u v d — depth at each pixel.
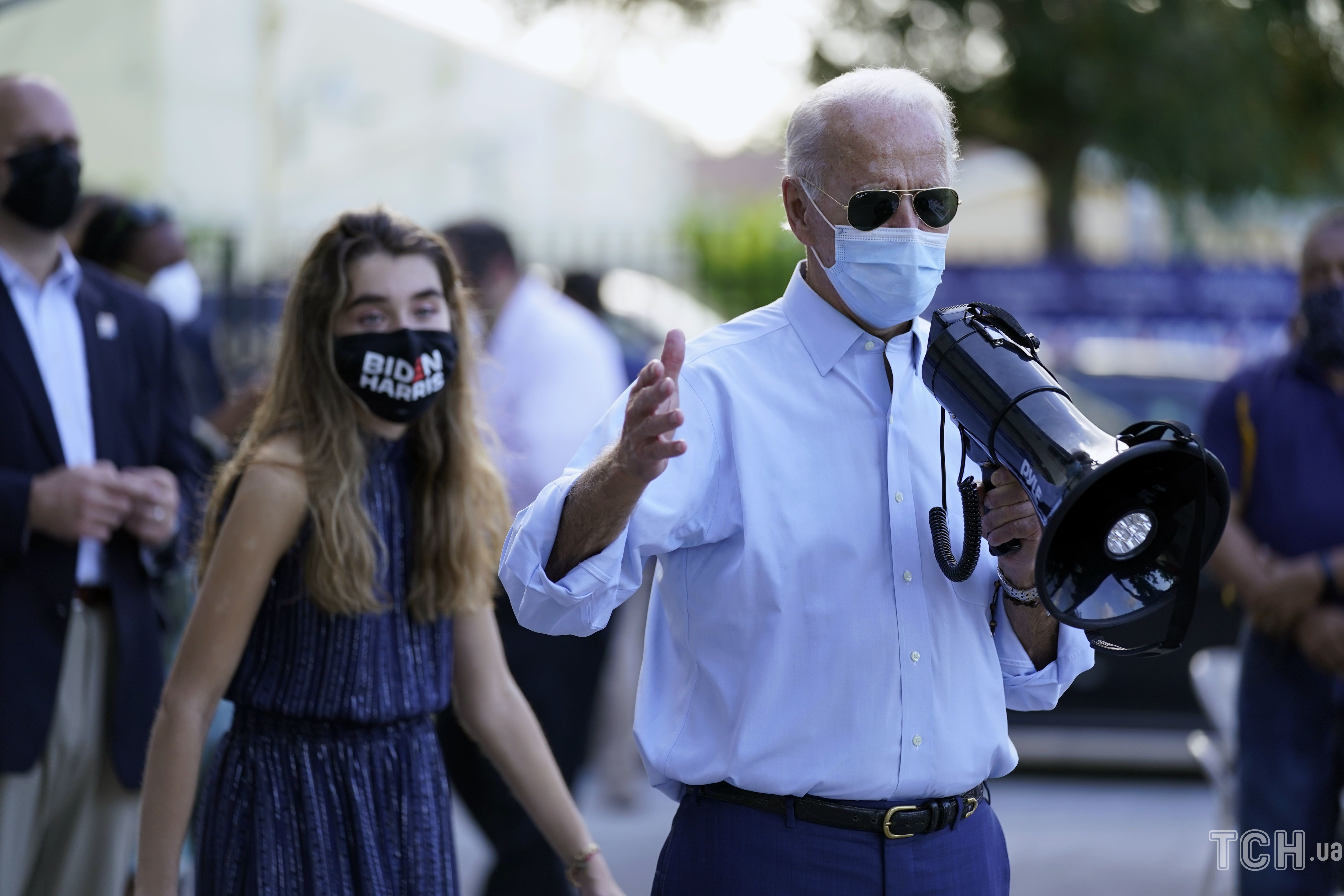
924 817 6.73
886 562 6.71
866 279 6.63
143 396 10.76
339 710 7.58
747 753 6.62
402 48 34.78
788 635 6.63
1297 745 11.60
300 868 7.51
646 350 28.56
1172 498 6.03
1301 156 41.69
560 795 8.43
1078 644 7.07
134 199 15.31
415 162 35.19
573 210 39.12
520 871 12.07
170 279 16.81
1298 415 11.87
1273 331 34.50
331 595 7.48
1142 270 34.78
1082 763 19.64
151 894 7.15
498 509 8.57
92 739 10.00
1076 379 20.62
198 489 11.34
